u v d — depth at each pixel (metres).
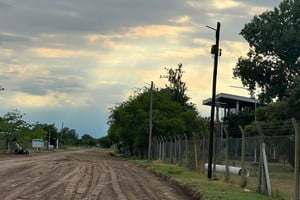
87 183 28.69
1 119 89.44
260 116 56.75
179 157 46.00
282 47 61.66
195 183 26.61
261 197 20.08
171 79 102.31
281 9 63.06
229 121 78.25
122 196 22.36
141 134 75.38
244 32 64.75
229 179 27.86
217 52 30.98
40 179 30.47
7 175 32.84
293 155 18.70
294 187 17.52
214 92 30.77
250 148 24.47
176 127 74.06
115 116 84.56
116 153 122.94
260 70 64.31
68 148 176.75
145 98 79.12
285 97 55.84
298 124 18.25
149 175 37.78
